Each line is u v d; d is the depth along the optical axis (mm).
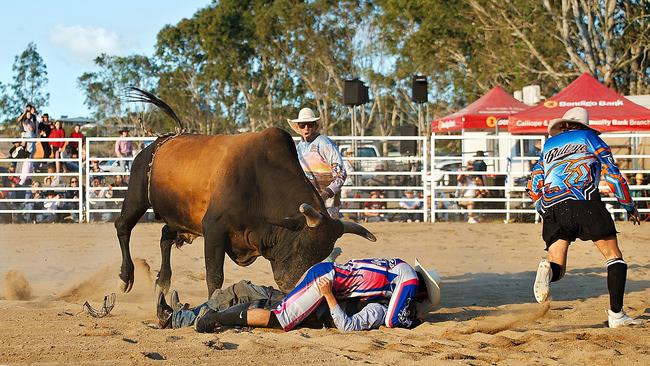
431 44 46812
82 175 22812
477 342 7266
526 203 23047
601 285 11320
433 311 9227
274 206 8648
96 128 73250
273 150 8859
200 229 9602
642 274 12422
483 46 45219
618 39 38188
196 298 10297
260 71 62125
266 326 7766
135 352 6617
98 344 7008
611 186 7992
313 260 8406
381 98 62500
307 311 7715
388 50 56531
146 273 11258
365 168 25578
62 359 6422
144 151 10438
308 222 8047
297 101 62625
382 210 21750
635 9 38312
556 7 38281
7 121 73125
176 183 9586
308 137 9953
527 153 25234
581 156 8125
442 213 23375
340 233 8484
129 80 73375
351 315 7895
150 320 8555
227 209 8758
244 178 8797
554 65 40938
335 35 58406
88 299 10383
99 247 16562
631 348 6988
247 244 8914
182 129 10602
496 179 23250
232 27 60250
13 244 17078
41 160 22812
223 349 6934
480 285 11406
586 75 22719
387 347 7008
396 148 45219
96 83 73625
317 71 60094
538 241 17469
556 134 8523
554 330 7945
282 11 57750
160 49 66062
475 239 17891
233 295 8062
